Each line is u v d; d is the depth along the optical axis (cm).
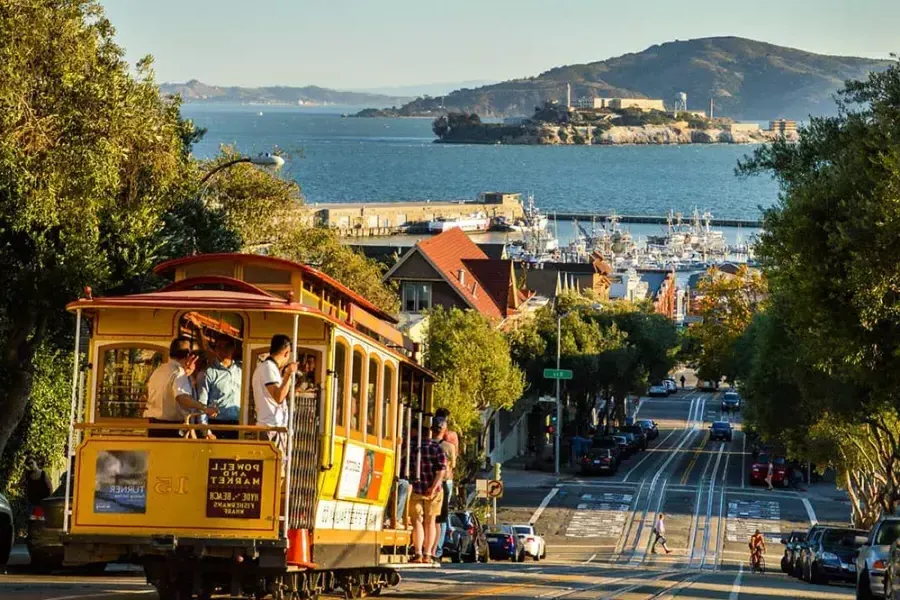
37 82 6119
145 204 6569
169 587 3434
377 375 4091
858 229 5694
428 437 5266
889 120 5956
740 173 7556
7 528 5288
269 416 3241
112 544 3231
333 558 3672
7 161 5838
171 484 3222
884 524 6431
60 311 6353
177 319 3366
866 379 6281
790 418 12712
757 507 17000
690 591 6012
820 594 6694
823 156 6944
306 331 3447
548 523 15312
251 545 3206
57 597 3859
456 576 6025
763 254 6494
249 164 10356
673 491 18100
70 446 3262
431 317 15050
